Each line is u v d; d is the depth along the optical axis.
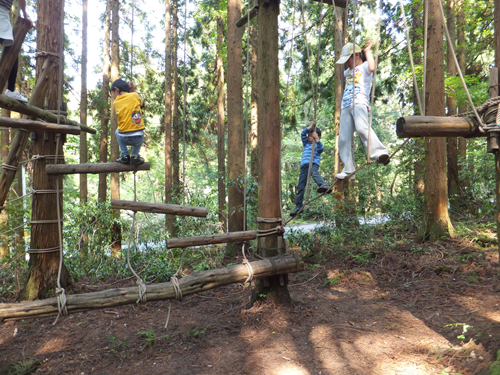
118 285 5.71
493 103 2.48
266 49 4.11
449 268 5.47
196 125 18.27
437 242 6.69
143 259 6.54
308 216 7.98
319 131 4.48
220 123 14.81
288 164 20.61
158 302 4.97
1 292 5.18
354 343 3.50
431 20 6.91
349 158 3.54
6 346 3.89
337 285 5.40
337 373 3.02
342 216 7.59
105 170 4.13
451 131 2.53
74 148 14.16
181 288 3.43
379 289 5.13
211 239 3.74
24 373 3.31
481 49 12.64
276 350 3.46
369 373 2.98
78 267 6.38
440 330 3.65
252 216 10.53
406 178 10.88
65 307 3.12
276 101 4.16
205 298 5.09
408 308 4.35
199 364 3.32
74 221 8.19
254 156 11.60
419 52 8.99
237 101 8.55
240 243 8.27
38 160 4.93
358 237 7.12
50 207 5.00
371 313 4.25
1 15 3.36
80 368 3.38
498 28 2.55
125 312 4.64
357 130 3.40
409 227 8.38
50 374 3.31
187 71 17.17
